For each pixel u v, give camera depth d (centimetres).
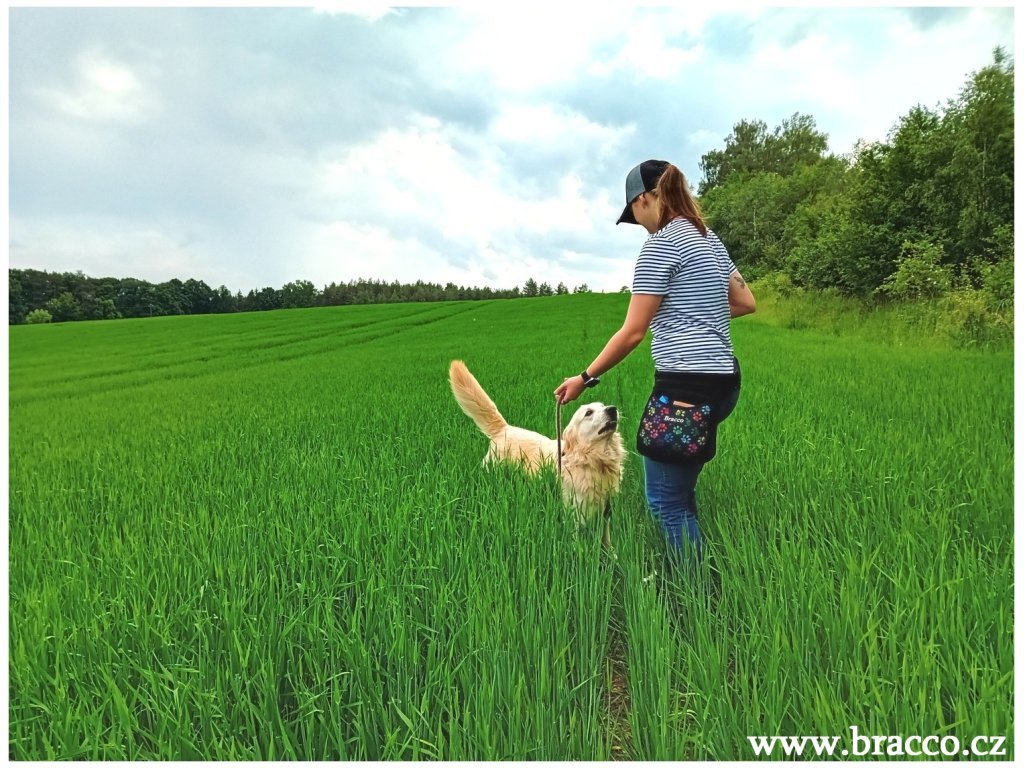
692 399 271
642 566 293
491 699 196
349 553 293
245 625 237
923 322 1370
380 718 207
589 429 374
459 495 372
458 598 258
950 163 1836
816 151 5475
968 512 313
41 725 203
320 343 2667
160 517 358
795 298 2416
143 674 208
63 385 1520
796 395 670
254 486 411
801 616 228
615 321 3130
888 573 251
